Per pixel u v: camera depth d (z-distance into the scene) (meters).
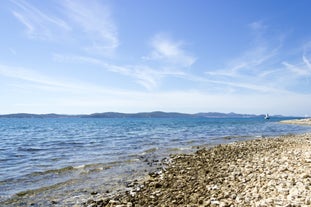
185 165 15.85
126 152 22.64
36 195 10.69
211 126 77.50
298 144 23.02
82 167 16.09
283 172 10.78
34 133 55.62
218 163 15.59
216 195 8.84
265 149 21.06
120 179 13.07
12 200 10.09
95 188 11.57
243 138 35.78
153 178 13.05
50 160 19.33
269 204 7.05
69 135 47.47
